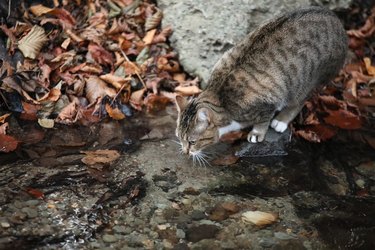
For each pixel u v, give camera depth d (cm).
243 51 213
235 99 211
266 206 202
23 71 220
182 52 234
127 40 233
